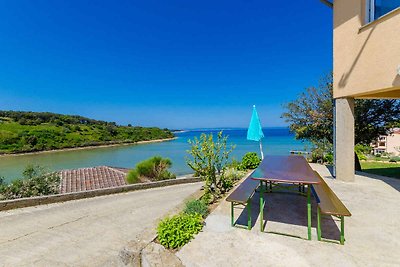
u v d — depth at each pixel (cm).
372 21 565
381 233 347
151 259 293
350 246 312
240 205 479
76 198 790
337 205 319
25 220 580
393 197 514
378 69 554
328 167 906
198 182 1212
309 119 1083
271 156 536
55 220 583
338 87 678
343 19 655
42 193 784
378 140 1112
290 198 512
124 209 685
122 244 452
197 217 396
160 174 1169
